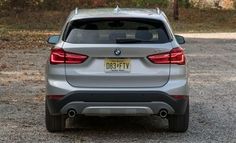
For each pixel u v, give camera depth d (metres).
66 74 7.80
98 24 8.02
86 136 8.27
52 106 7.89
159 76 7.77
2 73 15.72
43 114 9.90
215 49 24.05
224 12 49.19
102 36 7.87
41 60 19.34
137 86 7.76
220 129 8.77
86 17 8.04
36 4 46.69
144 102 7.71
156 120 9.45
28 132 8.51
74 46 7.79
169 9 49.25
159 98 7.72
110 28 7.97
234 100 11.54
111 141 7.95
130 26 7.99
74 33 7.96
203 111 10.32
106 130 8.70
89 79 7.76
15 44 26.28
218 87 13.32
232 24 45.81
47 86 7.95
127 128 8.86
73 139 8.07
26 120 9.40
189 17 47.53
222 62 18.72
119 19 8.03
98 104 7.72
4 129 8.70
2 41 27.78
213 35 34.44
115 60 7.74
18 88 12.99
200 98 11.78
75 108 7.78
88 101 7.71
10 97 11.73
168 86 7.77
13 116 9.73
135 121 9.40
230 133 8.48
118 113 7.77
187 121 8.37
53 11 46.31
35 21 43.56
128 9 8.77
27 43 26.94
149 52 7.73
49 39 9.20
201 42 28.38
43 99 11.49
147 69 7.76
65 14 45.44
